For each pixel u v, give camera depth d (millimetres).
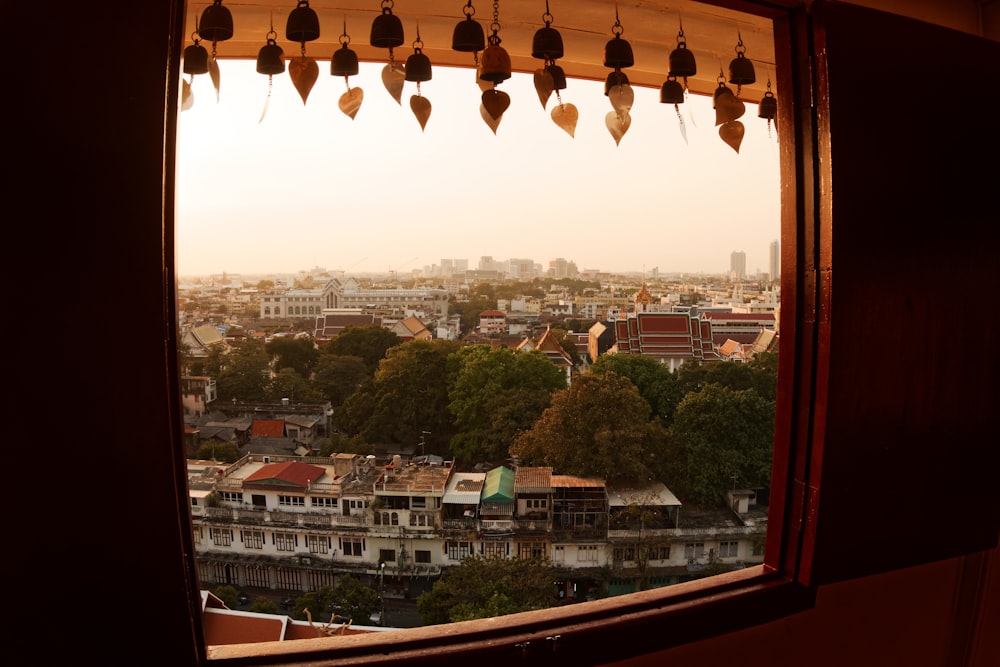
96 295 1117
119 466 1156
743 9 1695
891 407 1725
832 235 1608
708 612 1620
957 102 1743
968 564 2066
